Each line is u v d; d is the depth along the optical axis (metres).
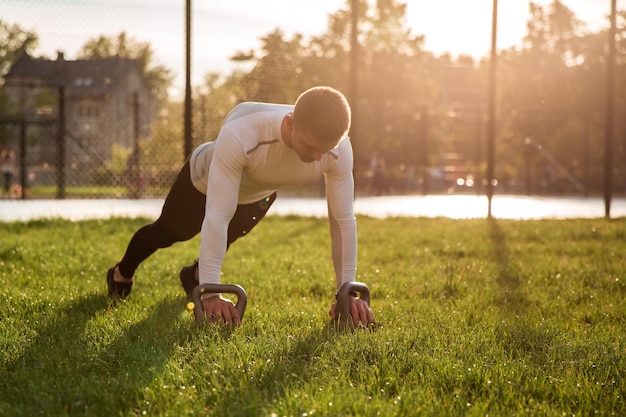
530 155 23.64
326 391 2.15
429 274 5.00
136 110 15.92
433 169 27.28
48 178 21.92
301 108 2.64
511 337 2.97
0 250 5.69
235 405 2.05
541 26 22.11
